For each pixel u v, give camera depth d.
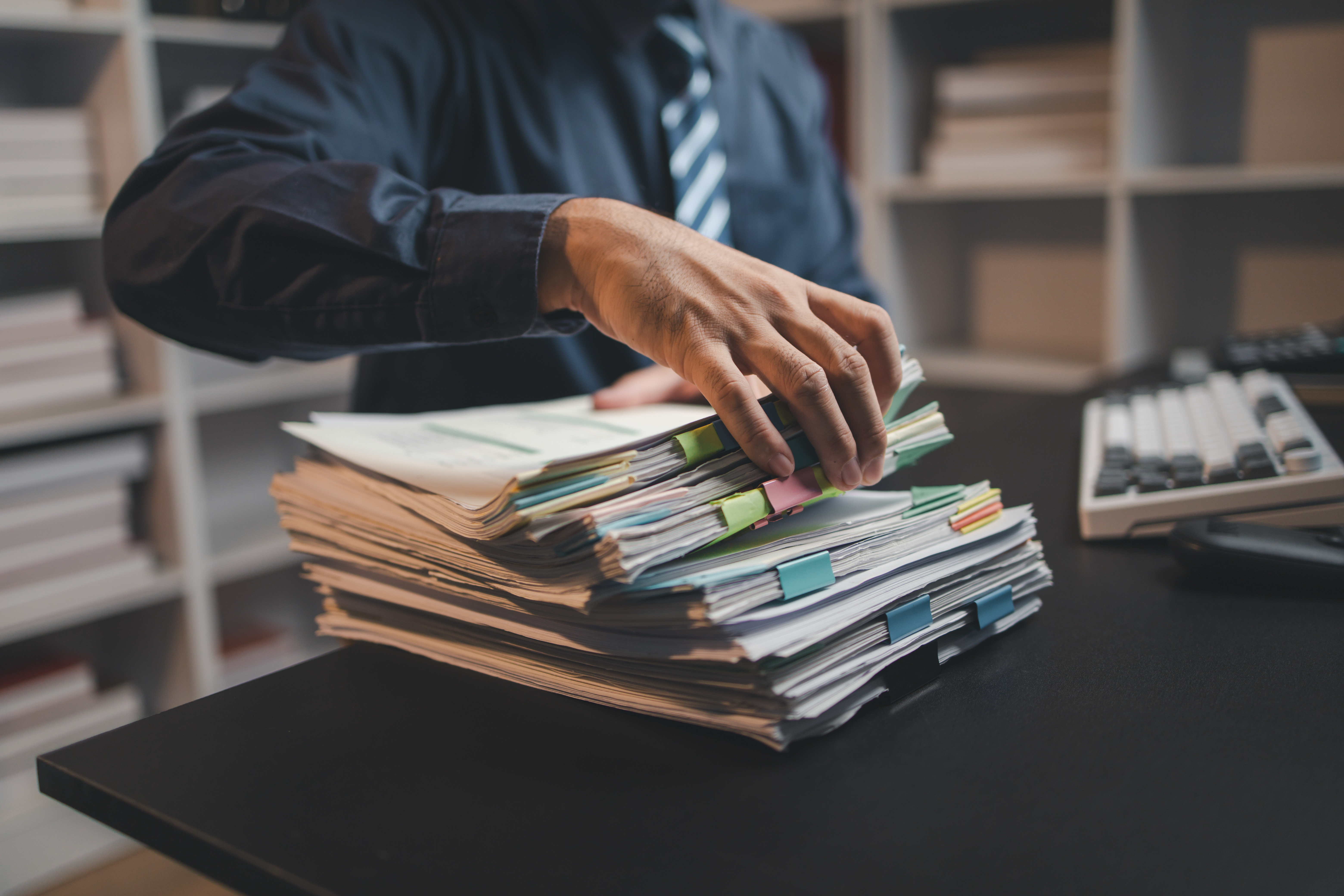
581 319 0.54
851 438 0.44
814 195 1.21
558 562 0.39
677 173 1.07
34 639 1.81
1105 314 2.18
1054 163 1.87
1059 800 0.34
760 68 1.21
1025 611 0.51
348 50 0.85
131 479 1.72
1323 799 0.34
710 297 0.45
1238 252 2.01
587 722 0.42
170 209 0.59
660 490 0.41
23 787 1.57
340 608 0.54
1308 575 0.53
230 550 1.83
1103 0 1.97
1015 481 0.78
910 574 0.44
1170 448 0.73
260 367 1.90
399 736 0.41
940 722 0.40
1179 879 0.30
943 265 2.30
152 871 1.57
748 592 0.39
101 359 1.63
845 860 0.31
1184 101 1.96
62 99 1.70
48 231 1.50
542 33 0.99
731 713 0.39
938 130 1.99
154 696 1.84
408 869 0.32
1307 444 0.65
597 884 0.31
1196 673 0.44
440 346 0.94
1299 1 1.84
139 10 1.54
